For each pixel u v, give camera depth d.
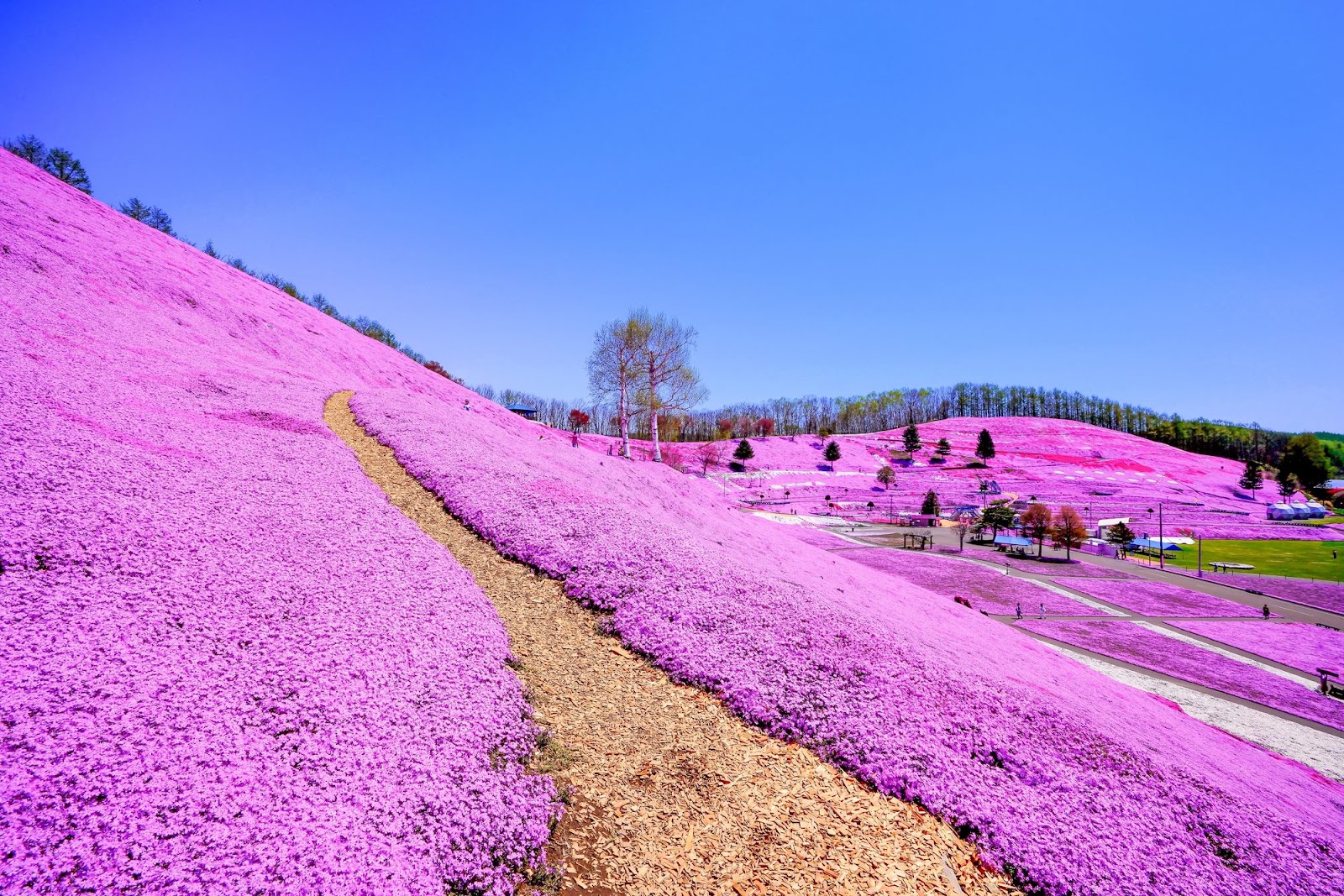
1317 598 54.59
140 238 40.59
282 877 5.29
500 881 6.37
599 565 15.10
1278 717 30.05
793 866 7.64
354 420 24.56
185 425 15.94
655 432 69.62
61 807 5.27
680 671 11.57
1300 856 10.26
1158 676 34.78
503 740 8.52
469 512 17.14
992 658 19.11
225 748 6.46
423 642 9.84
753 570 17.72
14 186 34.00
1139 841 9.32
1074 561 70.19
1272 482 137.38
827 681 11.82
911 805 9.18
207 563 9.84
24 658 6.62
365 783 6.73
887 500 109.06
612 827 7.77
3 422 11.80
